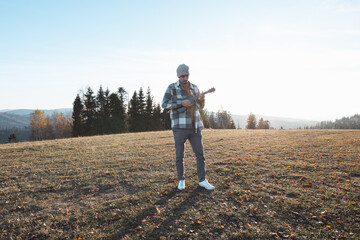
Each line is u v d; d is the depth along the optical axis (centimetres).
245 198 322
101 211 295
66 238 234
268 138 1113
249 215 271
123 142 1092
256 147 796
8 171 529
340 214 263
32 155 749
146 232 240
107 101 4669
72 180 446
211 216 271
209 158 623
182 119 346
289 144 846
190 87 358
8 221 272
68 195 365
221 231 239
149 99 5106
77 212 294
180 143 356
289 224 249
